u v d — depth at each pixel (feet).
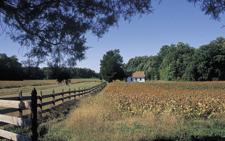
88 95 125.08
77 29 22.71
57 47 24.09
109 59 510.17
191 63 395.34
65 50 24.17
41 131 38.47
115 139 35.68
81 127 42.93
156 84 263.90
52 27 23.02
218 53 378.32
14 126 37.14
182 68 441.27
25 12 21.79
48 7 22.02
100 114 53.42
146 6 22.24
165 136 38.24
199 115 63.41
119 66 510.58
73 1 21.88
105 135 37.60
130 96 97.45
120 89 175.52
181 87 226.38
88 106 67.67
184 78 407.03
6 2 21.26
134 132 40.11
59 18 22.40
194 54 401.29
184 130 42.78
